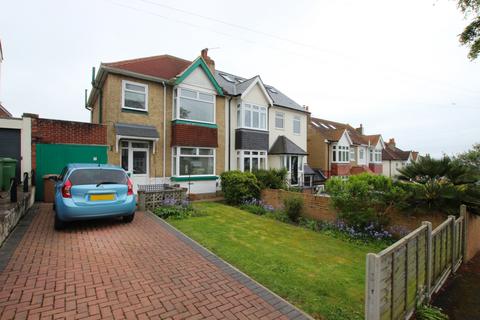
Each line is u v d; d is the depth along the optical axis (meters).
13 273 3.81
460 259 5.66
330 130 27.47
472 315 3.75
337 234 7.11
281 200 10.53
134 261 4.50
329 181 8.41
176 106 12.88
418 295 3.73
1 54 11.99
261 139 16.84
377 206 7.08
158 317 2.93
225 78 18.92
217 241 5.98
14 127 9.46
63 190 5.85
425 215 6.36
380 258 2.73
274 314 3.11
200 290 3.59
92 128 10.70
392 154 40.91
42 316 2.83
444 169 6.32
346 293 3.79
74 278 3.75
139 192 8.99
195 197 13.16
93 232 6.05
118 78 11.40
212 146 14.12
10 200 6.48
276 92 22.11
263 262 4.82
